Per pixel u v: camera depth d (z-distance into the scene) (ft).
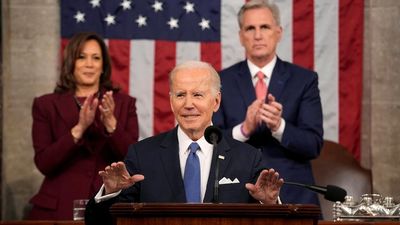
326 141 72.23
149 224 35.68
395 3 78.79
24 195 77.61
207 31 78.64
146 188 44.16
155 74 78.23
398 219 49.85
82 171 61.31
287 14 78.28
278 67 63.72
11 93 78.13
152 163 44.70
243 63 64.34
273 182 39.81
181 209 35.50
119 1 78.28
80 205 53.26
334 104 78.23
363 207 50.80
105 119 60.13
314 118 61.87
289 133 59.31
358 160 78.23
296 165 60.80
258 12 63.46
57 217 60.49
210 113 45.14
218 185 43.24
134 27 78.33
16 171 77.77
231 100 62.54
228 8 78.74
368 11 79.10
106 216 41.04
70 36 77.77
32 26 78.64
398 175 78.64
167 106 78.13
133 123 63.46
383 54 79.20
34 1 78.79
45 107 62.59
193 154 44.78
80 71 63.16
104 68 64.59
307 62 78.23
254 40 63.16
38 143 61.77
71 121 62.13
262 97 62.75
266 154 60.44
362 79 78.84
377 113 79.10
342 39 78.33
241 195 43.57
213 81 45.24
